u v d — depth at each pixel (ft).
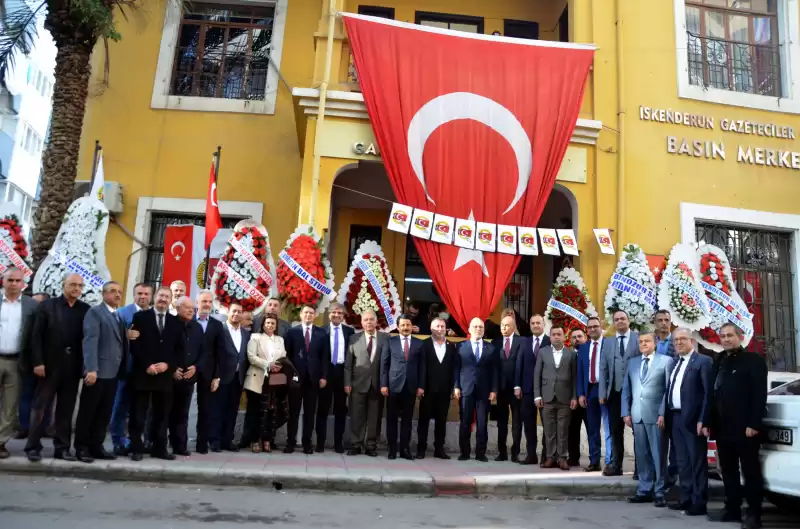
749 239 37.78
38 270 31.58
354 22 33.53
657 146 36.58
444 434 29.14
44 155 33.37
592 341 27.40
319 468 23.99
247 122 39.91
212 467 22.52
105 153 39.09
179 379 24.54
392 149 32.19
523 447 32.48
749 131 37.83
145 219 38.55
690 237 35.91
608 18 37.14
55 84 33.71
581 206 34.53
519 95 33.55
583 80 34.45
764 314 37.14
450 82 33.19
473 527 18.08
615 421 25.88
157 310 24.43
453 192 32.19
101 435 23.21
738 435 19.57
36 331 22.07
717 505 23.24
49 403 22.84
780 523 20.39
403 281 42.60
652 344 23.30
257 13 42.16
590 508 21.62
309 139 33.24
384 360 28.30
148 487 21.02
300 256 31.40
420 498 22.00
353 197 41.37
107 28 33.06
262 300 32.32
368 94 32.60
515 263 32.07
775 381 33.22
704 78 38.78
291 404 27.89
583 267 33.94
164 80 40.14
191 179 39.19
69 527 15.49
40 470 21.48
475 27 43.83
